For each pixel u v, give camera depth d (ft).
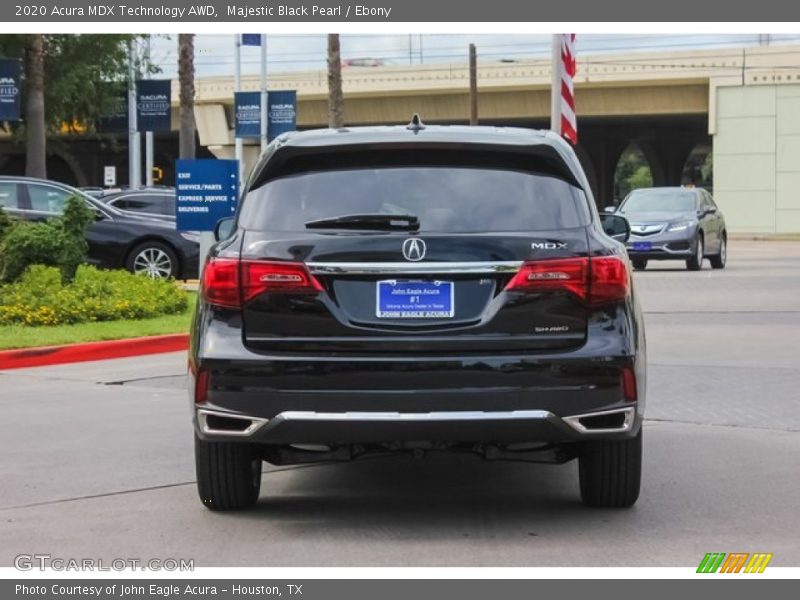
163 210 77.25
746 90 199.93
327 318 19.48
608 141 286.05
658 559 19.10
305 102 225.97
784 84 198.08
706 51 201.77
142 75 141.69
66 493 23.82
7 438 29.35
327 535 20.65
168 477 25.20
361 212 20.12
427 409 19.25
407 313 19.45
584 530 20.81
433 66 214.28
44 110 132.57
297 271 19.56
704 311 58.18
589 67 207.51
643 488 23.86
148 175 169.07
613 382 19.47
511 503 22.90
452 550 19.66
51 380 39.34
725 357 42.37
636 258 89.04
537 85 211.41
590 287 19.61
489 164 20.66
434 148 20.57
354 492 23.94
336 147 20.59
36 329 47.65
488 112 219.61
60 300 50.31
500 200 20.16
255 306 19.71
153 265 67.05
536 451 21.11
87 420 31.81
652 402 33.53
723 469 25.48
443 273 19.39
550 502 22.93
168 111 120.78
